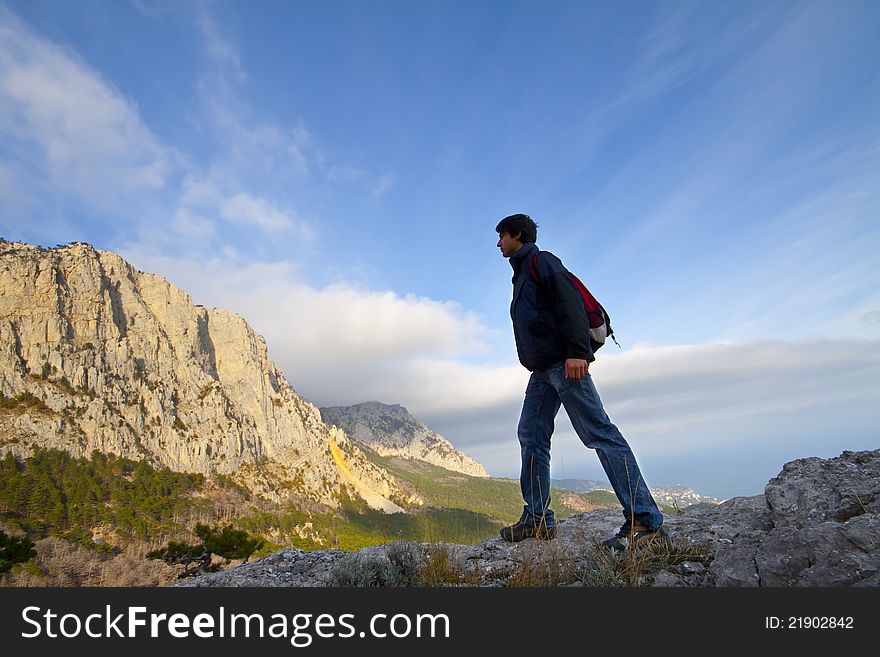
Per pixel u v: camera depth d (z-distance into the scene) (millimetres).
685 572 3320
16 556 28625
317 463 191875
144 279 191750
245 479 158375
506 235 4434
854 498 3305
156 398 158500
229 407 179125
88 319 160625
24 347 143625
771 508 3871
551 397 4414
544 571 3549
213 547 33938
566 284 3961
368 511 179000
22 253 158125
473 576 3730
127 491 120688
